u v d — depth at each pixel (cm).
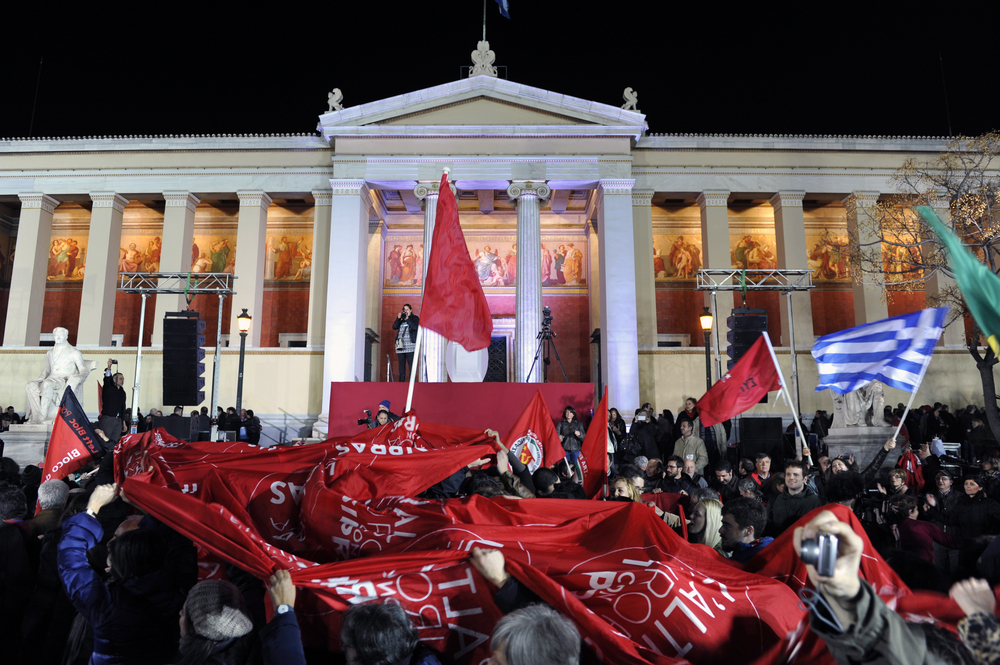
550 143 2814
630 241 2752
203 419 2128
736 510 506
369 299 3180
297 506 502
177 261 2888
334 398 1598
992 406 2189
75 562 413
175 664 345
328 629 401
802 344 2798
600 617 364
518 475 646
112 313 2920
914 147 2877
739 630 356
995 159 2733
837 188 2895
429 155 2805
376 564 392
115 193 2947
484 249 3319
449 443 659
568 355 3253
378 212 3155
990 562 554
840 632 202
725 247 2866
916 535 670
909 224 2453
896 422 1983
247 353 2822
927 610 286
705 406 955
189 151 2959
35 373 2838
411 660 341
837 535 204
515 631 257
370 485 506
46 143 2942
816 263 3183
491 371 3241
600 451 898
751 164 2912
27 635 523
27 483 1006
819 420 2061
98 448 848
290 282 3238
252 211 2923
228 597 348
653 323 2825
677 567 379
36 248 2925
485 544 418
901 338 768
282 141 2928
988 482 981
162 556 410
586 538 430
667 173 2916
